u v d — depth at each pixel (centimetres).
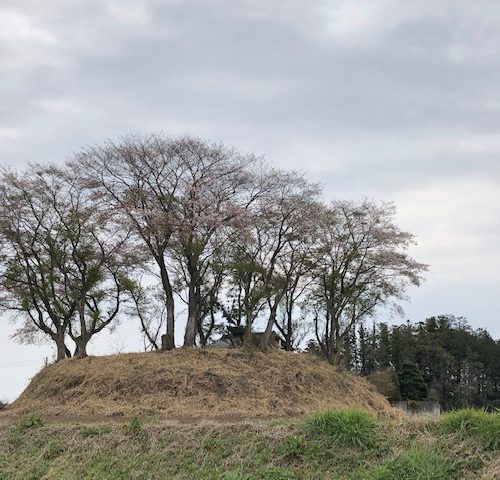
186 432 1209
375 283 3341
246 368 2362
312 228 2927
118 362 2370
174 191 2592
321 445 1065
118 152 2569
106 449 1213
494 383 5628
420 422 1081
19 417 1973
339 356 3228
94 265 2786
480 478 896
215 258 2870
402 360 5378
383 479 925
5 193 2664
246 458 1086
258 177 2978
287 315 3409
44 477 1163
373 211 3195
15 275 2725
